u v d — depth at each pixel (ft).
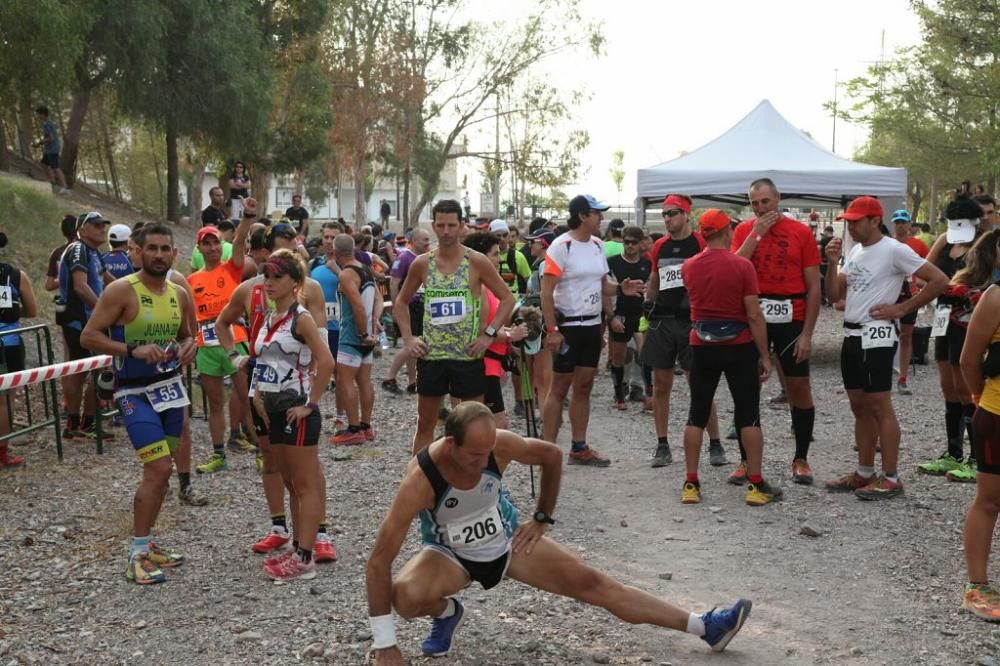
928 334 45.65
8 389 26.76
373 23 126.41
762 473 26.32
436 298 22.50
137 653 15.55
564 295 26.55
